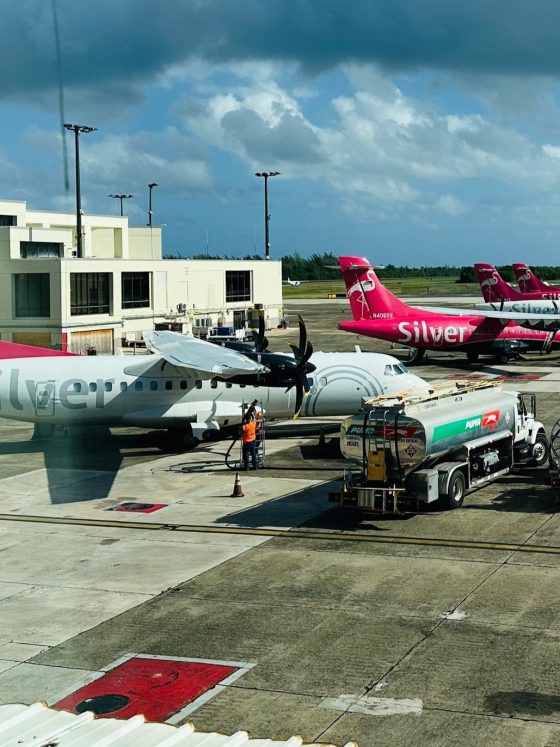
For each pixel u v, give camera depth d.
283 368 34.78
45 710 9.38
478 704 15.09
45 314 68.31
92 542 25.55
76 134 78.81
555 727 14.26
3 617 19.77
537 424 33.31
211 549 24.53
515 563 22.55
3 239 68.88
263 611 19.73
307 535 25.64
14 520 28.16
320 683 16.08
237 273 93.44
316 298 179.12
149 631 18.77
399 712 14.89
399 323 66.06
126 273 76.19
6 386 37.44
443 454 27.55
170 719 14.89
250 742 8.70
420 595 20.44
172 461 36.62
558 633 18.00
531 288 101.12
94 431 43.97
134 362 38.25
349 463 35.53
